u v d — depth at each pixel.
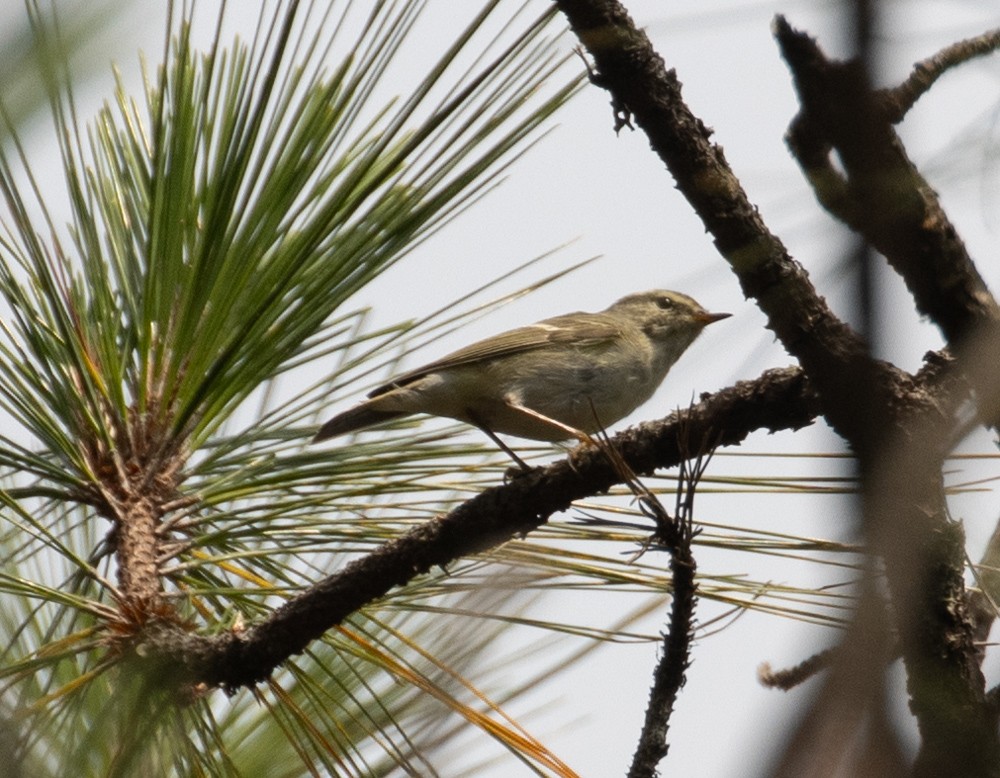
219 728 5.45
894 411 3.92
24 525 5.54
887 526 1.96
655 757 4.46
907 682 3.89
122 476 5.41
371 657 5.23
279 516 5.49
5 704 4.05
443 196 5.13
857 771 1.33
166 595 5.18
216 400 5.48
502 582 5.00
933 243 4.10
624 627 5.42
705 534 5.26
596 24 4.54
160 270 5.46
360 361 6.11
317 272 5.33
